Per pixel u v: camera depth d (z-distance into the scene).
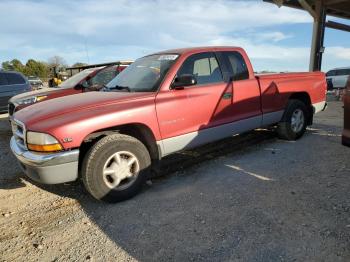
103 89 5.00
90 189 3.76
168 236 3.13
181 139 4.42
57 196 4.28
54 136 3.50
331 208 3.45
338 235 2.95
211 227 3.24
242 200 3.79
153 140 4.18
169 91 4.30
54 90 7.96
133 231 3.27
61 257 2.93
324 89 6.80
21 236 3.32
